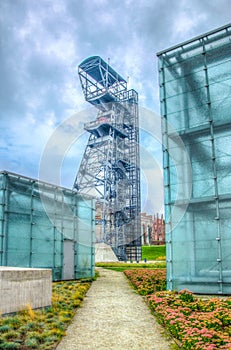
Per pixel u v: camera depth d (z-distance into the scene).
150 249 36.69
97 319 5.88
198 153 9.33
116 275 15.38
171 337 4.69
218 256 8.50
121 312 6.48
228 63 9.26
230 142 8.88
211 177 8.99
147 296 7.95
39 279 6.12
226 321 5.16
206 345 3.82
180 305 6.46
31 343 4.17
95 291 9.64
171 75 10.17
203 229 8.84
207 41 9.70
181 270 8.95
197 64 9.78
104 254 25.17
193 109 9.61
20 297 5.61
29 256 11.58
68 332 5.02
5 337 4.33
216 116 9.19
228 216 8.55
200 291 8.56
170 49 10.27
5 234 10.84
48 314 5.73
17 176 11.59
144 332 5.01
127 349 4.21
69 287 9.83
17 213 11.41
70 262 13.43
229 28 9.38
